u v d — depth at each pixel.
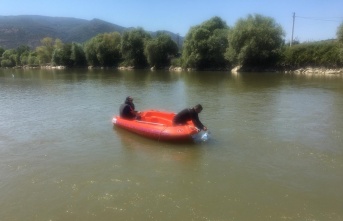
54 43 100.69
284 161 9.34
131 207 6.88
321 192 7.42
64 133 12.85
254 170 8.70
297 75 42.19
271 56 50.66
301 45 49.25
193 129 10.92
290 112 16.23
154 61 66.88
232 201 7.07
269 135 11.95
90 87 31.05
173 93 25.12
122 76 47.22
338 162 9.20
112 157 9.95
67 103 20.59
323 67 45.66
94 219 6.47
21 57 104.94
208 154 9.99
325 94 22.83
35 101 21.83
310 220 6.29
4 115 16.83
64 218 6.54
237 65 54.59
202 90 26.59
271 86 28.81
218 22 62.28
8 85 34.75
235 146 10.70
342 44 42.56
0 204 7.15
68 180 8.31
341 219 6.32
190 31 59.12
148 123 12.02
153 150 10.47
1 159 9.98
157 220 6.37
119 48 77.62
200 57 56.53
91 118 15.55
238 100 20.58
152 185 7.90
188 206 6.88
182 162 9.38
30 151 10.73
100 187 7.86
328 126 13.21
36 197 7.43
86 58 83.50
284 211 6.63
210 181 8.07
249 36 49.66
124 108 13.05
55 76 50.50
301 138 11.53
